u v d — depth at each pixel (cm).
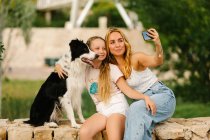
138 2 1185
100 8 3134
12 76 1920
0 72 1035
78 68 473
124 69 465
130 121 436
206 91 1111
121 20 2967
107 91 461
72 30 2388
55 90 475
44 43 2464
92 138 448
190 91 1130
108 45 472
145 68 467
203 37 1064
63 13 3603
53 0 3102
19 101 996
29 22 1431
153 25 1170
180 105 1045
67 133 472
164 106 454
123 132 451
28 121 504
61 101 475
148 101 442
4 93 1158
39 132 473
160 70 1184
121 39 467
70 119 480
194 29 1097
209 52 1080
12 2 1181
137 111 438
